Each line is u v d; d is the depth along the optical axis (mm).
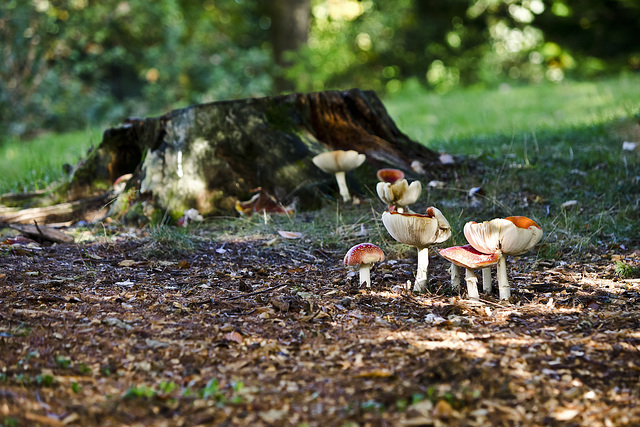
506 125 14688
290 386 3652
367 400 3467
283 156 8727
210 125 8680
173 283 5688
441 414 3273
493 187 8805
